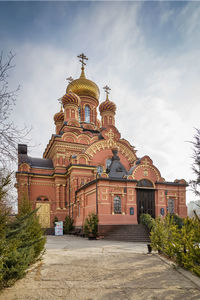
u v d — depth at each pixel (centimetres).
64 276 783
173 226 1080
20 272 720
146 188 2394
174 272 835
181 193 2559
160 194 2448
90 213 2294
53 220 3117
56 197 3203
